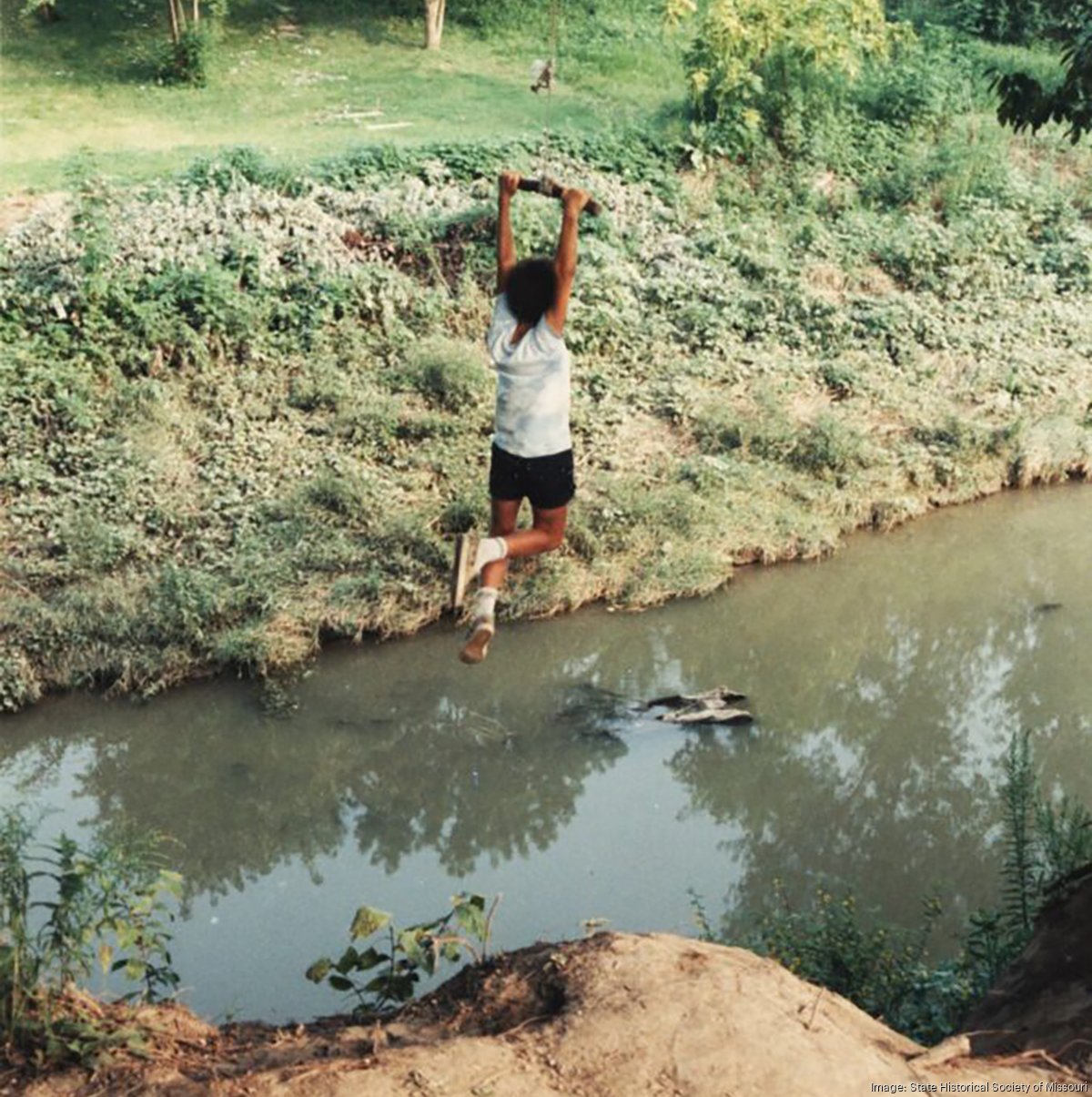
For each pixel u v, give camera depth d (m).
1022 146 28.47
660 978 6.98
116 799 14.37
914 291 24.50
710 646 17.42
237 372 20.12
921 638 17.88
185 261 20.55
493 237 22.47
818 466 20.56
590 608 17.77
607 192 24.05
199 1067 6.71
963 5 32.19
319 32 29.31
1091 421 22.08
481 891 12.97
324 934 12.31
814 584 18.84
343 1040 6.96
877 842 13.81
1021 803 11.32
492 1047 6.50
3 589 16.45
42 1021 6.81
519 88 27.77
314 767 14.90
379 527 17.78
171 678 15.88
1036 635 18.03
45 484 17.91
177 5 26.62
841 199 25.88
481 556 7.07
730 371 21.83
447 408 20.39
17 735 15.22
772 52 26.23
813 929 10.32
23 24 27.81
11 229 20.84
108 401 19.12
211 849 13.74
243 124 25.33
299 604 16.62
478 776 14.80
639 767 14.99
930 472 20.84
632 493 19.00
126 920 7.67
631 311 22.17
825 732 15.87
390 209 22.33
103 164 23.09
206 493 18.16
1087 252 25.66
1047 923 9.06
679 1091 6.22
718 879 13.14
